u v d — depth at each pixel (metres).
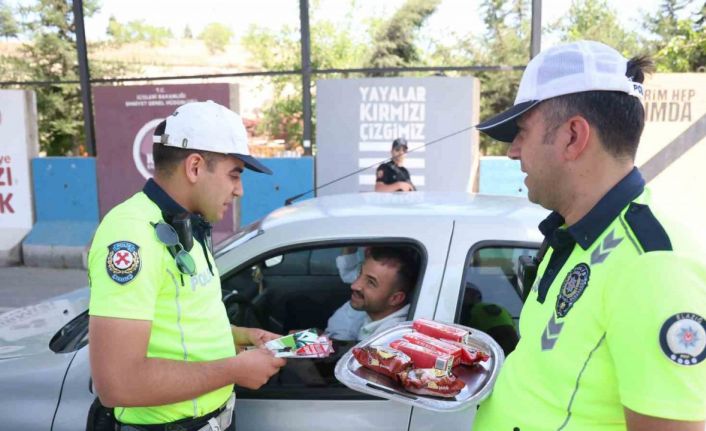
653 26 11.68
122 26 14.74
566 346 1.00
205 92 7.18
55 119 14.31
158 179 1.49
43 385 1.96
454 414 1.84
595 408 0.98
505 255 2.01
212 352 1.55
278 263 2.50
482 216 2.11
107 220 1.41
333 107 7.15
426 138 7.03
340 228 2.09
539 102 1.06
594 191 1.03
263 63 15.39
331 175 7.29
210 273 1.59
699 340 0.84
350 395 1.90
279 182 7.37
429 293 1.97
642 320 0.87
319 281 2.55
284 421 1.90
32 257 7.55
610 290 0.93
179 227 1.44
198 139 1.44
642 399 0.87
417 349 1.54
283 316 2.56
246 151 1.54
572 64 1.03
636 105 1.01
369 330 2.08
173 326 1.45
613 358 0.92
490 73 14.14
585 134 1.01
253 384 1.56
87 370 1.98
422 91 6.96
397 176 5.53
